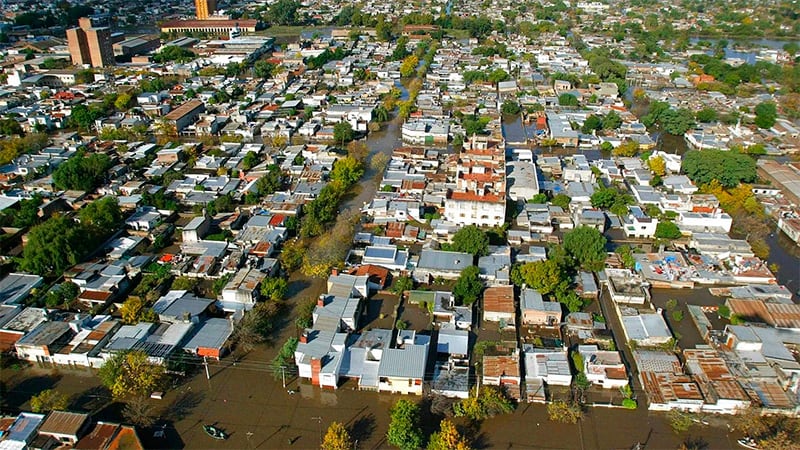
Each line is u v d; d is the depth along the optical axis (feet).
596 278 423.64
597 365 325.83
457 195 494.18
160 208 520.83
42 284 407.44
